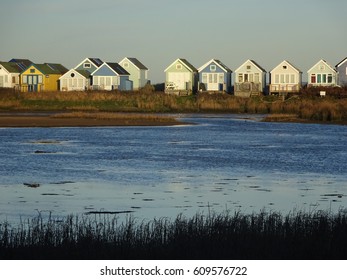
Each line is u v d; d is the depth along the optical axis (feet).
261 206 213.66
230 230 147.74
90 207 210.38
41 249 136.87
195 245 138.41
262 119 647.97
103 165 309.63
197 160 331.36
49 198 224.94
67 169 294.46
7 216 194.90
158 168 301.22
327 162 325.62
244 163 320.50
